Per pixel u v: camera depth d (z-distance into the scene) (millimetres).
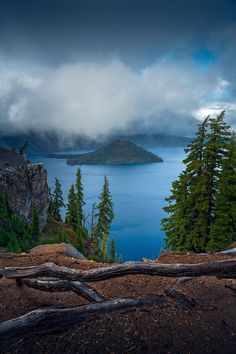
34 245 29203
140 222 155000
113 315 5703
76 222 56844
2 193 39688
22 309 6957
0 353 4871
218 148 22094
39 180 53188
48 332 5156
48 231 53531
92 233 51438
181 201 23297
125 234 132125
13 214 34781
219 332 5535
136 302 5992
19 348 4945
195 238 22109
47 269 6621
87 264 11328
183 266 5547
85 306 5602
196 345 5145
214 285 8023
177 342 5195
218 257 10461
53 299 7512
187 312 6059
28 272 6805
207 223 22766
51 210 65500
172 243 23812
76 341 5070
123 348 4980
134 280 8836
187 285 8039
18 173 46531
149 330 5414
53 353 4863
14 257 12195
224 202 21719
